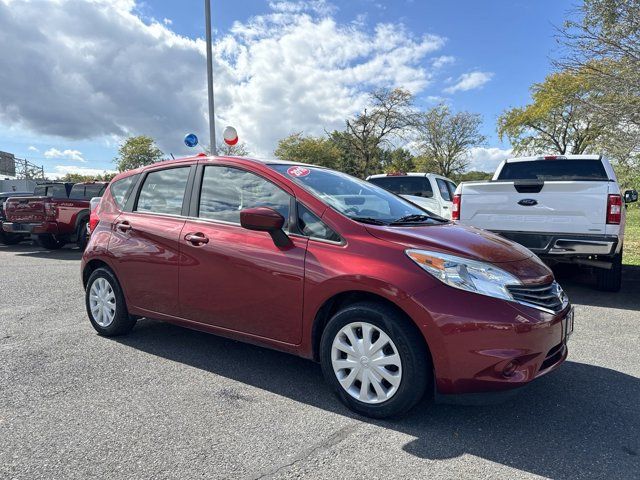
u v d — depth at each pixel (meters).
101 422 2.94
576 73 10.01
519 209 6.25
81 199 12.48
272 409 3.13
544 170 7.38
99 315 4.68
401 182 10.69
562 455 2.59
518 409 3.15
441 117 47.66
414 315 2.78
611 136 10.47
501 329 2.68
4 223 12.38
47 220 11.60
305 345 3.26
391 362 2.89
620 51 9.13
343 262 3.06
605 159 7.00
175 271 3.93
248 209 3.33
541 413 3.09
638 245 11.24
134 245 4.26
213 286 3.68
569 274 8.19
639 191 13.47
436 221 3.83
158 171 4.42
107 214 4.70
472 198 6.58
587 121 10.99
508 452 2.62
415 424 2.93
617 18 8.97
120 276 4.40
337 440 2.73
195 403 3.21
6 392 3.36
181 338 4.65
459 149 47.94
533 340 2.73
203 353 4.22
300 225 3.37
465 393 2.76
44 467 2.45
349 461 2.52
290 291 3.26
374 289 2.91
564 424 2.95
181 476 2.38
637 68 9.04
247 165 3.81
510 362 2.69
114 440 2.72
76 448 2.64
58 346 4.38
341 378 3.09
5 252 12.62
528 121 32.41
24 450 2.61
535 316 2.76
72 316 5.46
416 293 2.79
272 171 3.66
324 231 3.26
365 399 2.99
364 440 2.74
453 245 3.02
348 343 3.09
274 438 2.75
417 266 2.87
